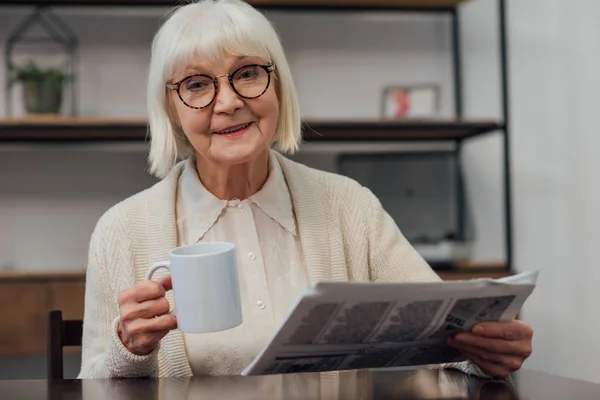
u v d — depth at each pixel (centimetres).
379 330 89
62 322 131
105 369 104
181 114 118
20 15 280
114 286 125
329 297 81
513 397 83
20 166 283
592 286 279
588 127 277
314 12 290
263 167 131
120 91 286
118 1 271
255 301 123
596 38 272
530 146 292
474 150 299
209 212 127
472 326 93
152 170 132
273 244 129
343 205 137
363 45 298
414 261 135
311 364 95
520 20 291
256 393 85
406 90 289
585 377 282
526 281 89
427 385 90
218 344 120
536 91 290
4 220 283
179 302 92
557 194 287
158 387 89
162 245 126
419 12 297
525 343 94
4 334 249
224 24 114
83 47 284
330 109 297
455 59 299
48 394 86
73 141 283
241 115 116
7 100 273
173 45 115
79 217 286
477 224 298
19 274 252
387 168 290
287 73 124
